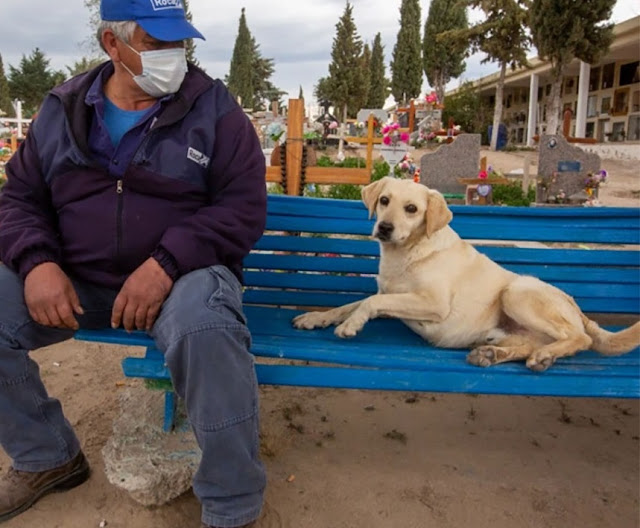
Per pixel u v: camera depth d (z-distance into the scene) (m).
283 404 3.29
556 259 3.37
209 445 2.00
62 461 2.40
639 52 25.08
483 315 2.89
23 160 2.43
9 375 2.20
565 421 3.18
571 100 31.38
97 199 2.32
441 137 23.86
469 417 3.21
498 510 2.41
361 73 40.28
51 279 2.18
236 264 2.46
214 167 2.38
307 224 3.35
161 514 2.34
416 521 2.34
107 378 3.53
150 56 2.25
